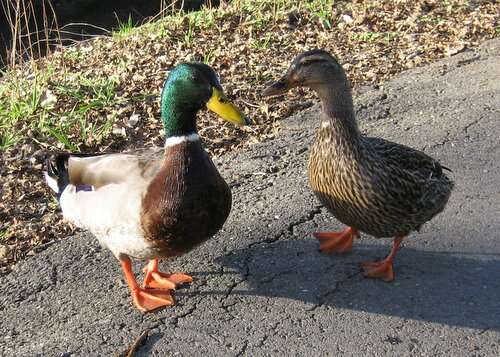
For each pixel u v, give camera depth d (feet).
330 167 4.12
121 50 7.19
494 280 4.25
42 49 10.37
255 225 4.75
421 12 7.66
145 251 4.01
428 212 4.23
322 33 7.28
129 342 3.94
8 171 5.34
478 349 3.84
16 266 4.48
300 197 5.01
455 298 4.14
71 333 4.01
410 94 6.23
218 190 3.98
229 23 7.48
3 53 10.62
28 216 4.92
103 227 4.04
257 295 4.21
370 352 3.84
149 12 11.93
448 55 6.85
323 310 4.10
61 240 4.69
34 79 6.42
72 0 11.72
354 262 4.42
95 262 4.50
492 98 6.10
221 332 3.99
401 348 3.85
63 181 4.30
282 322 4.04
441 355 3.81
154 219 3.88
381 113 5.99
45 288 4.32
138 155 4.12
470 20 7.43
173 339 3.96
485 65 6.63
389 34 7.21
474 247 4.50
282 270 4.38
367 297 4.17
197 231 3.97
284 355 3.84
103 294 4.27
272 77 6.44
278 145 5.61
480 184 5.06
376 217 4.13
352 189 4.08
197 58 6.80
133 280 4.20
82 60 7.08
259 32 7.35
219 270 4.40
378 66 6.68
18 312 4.16
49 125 5.82
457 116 5.88
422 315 4.05
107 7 11.90
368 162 4.04
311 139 5.66
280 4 7.95
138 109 6.01
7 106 6.11
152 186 3.90
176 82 3.93
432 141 5.58
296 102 6.12
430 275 4.30
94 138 5.67
